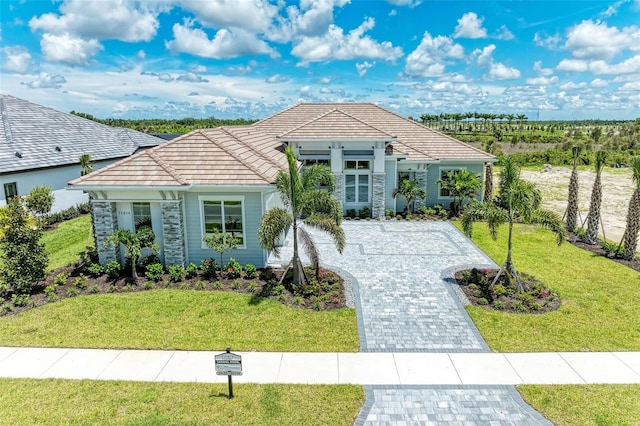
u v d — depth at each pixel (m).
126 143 37.31
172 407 8.85
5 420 8.44
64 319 12.72
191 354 10.87
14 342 11.47
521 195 14.16
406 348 11.18
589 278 15.92
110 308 13.38
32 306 13.55
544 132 112.75
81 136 32.59
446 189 26.77
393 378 9.88
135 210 16.58
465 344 11.38
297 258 14.82
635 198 17.58
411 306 13.62
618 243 20.78
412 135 28.50
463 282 15.54
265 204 16.77
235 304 13.59
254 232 16.86
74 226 24.36
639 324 12.34
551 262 17.80
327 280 15.38
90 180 15.80
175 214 16.17
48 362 10.56
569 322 12.46
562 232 14.34
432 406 8.93
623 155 56.50
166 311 13.14
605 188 37.19
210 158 17.30
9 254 14.36
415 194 25.25
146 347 11.19
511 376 9.96
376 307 13.55
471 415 8.66
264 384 9.60
